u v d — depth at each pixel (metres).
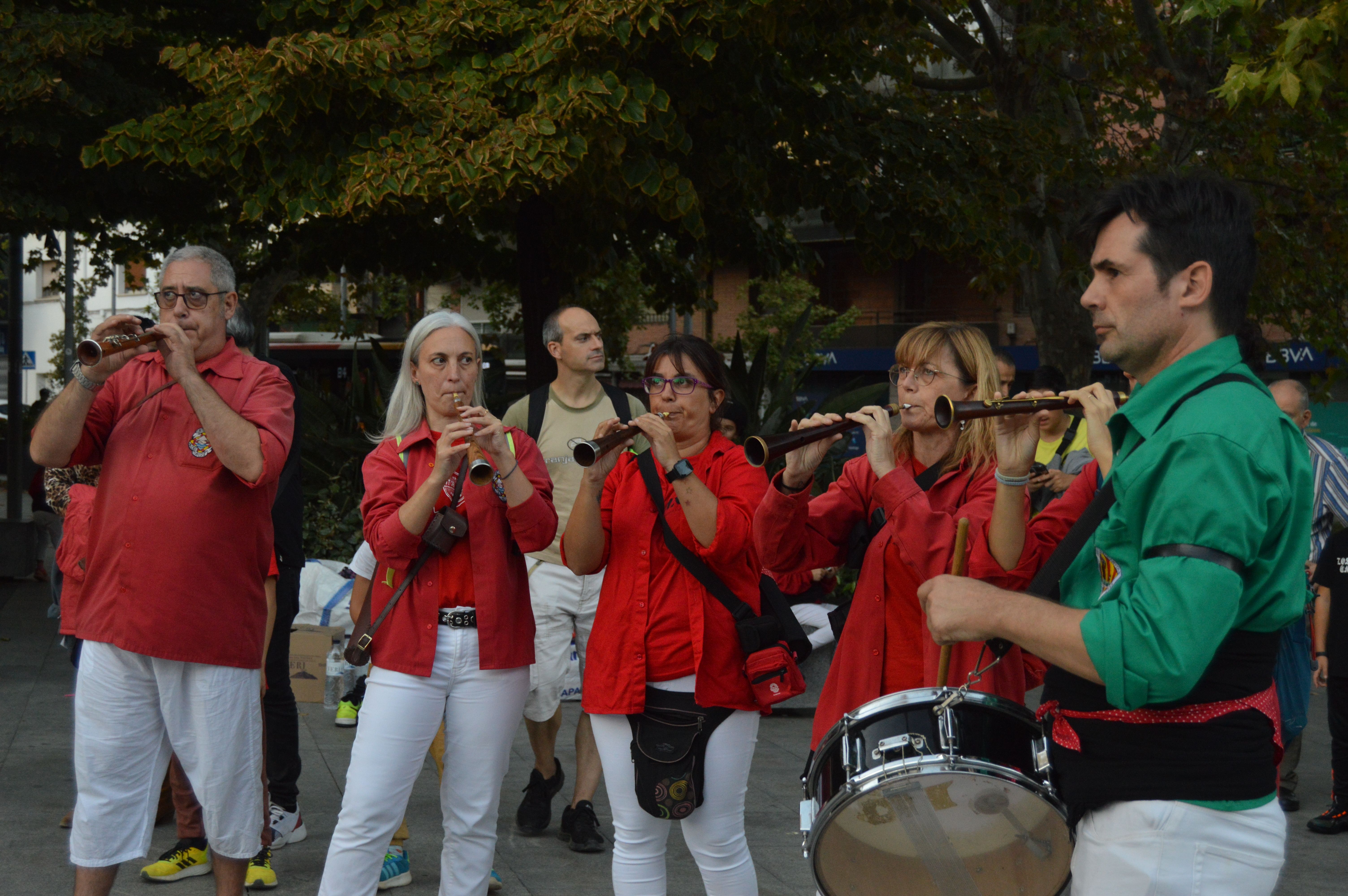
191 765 3.51
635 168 7.81
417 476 3.59
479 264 11.73
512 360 26.11
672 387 3.50
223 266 3.66
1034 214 11.15
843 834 2.46
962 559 2.63
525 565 3.62
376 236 11.12
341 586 7.04
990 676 2.91
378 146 7.65
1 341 33.62
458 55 8.18
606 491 3.51
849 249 29.62
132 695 3.48
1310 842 5.36
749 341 26.12
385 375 10.30
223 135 7.84
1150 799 1.98
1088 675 1.90
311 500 9.62
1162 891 1.97
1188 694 1.95
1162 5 11.91
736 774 3.34
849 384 9.30
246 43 9.05
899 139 10.20
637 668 3.29
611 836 4.96
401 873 4.33
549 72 7.70
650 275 13.09
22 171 9.32
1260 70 6.60
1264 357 4.73
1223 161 11.48
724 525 3.23
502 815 5.25
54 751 6.13
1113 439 2.12
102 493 3.50
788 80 9.69
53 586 4.88
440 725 3.58
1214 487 1.85
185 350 3.34
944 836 2.45
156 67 9.79
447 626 3.46
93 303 38.94
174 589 3.41
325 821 5.05
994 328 27.67
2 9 8.49
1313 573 5.66
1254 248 2.04
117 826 3.49
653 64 8.34
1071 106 12.67
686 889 4.41
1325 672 5.59
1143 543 1.93
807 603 5.59
